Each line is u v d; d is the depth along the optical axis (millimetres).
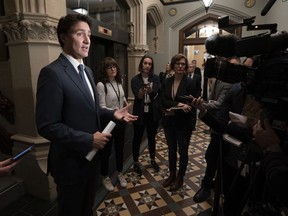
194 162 2855
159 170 2637
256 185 873
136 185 2305
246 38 748
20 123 2002
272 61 684
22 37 1772
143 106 2438
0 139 2275
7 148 2273
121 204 1986
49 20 1820
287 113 675
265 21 4949
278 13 3889
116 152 2301
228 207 1181
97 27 3680
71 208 1249
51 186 2012
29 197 2072
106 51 4508
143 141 3670
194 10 5816
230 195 1161
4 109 2184
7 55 2158
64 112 1143
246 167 1028
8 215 1835
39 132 1064
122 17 4914
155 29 6305
